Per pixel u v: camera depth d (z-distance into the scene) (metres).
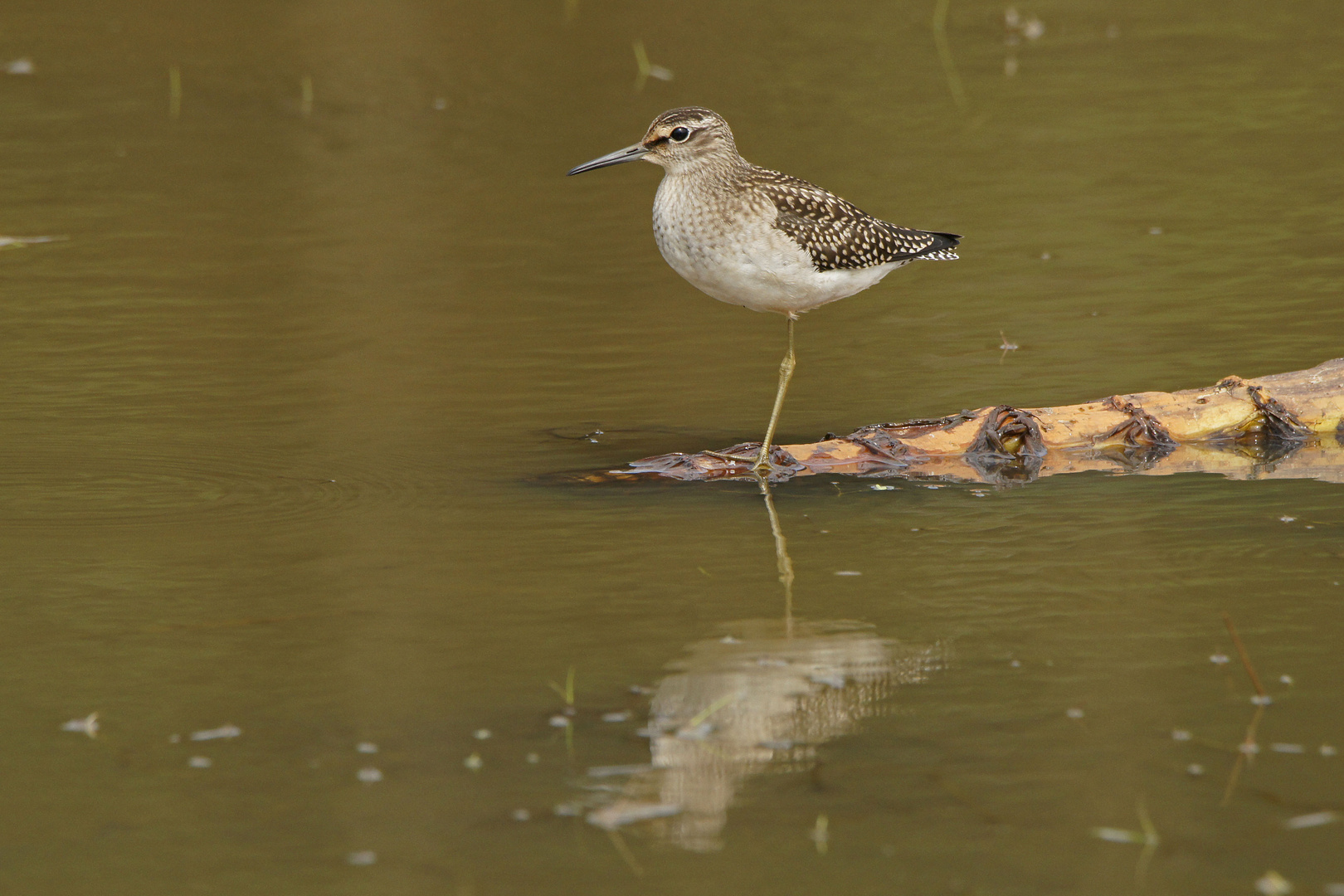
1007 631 9.07
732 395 14.38
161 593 9.79
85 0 30.55
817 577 10.00
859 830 7.04
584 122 24.12
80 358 15.32
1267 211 19.22
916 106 24.39
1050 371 14.61
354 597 9.70
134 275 18.14
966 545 10.55
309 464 12.48
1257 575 9.80
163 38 28.64
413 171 22.41
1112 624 9.13
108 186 21.64
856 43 27.92
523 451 12.86
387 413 13.82
